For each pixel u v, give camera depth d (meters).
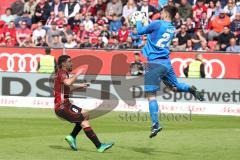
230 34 58.31
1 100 55.16
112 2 63.50
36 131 37.66
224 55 53.47
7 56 57.25
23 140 33.19
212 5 61.75
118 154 29.14
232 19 60.47
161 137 35.56
